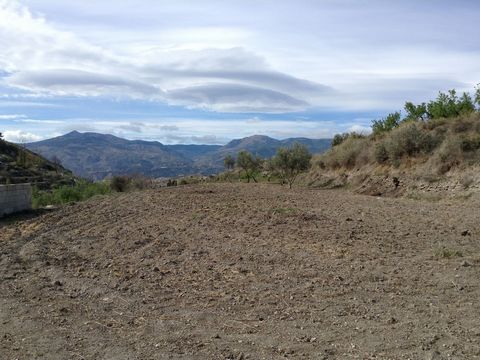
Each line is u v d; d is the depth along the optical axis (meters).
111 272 7.70
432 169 21.97
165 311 5.82
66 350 4.73
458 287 6.36
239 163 41.53
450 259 7.87
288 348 4.62
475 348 4.46
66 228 12.21
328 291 6.39
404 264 7.66
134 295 6.49
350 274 7.18
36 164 53.16
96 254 9.03
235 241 9.83
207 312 5.72
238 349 4.65
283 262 7.99
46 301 6.34
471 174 19.58
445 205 16.53
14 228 12.72
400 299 5.97
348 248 8.95
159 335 5.07
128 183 35.97
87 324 5.45
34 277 7.58
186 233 10.90
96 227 12.21
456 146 21.30
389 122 34.19
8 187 15.59
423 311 5.51
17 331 5.26
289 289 6.54
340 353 4.47
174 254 8.84
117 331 5.23
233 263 8.03
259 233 10.70
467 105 28.73
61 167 60.62
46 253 9.23
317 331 5.03
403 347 4.55
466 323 5.09
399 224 11.76
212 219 13.04
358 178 27.19
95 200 20.25
